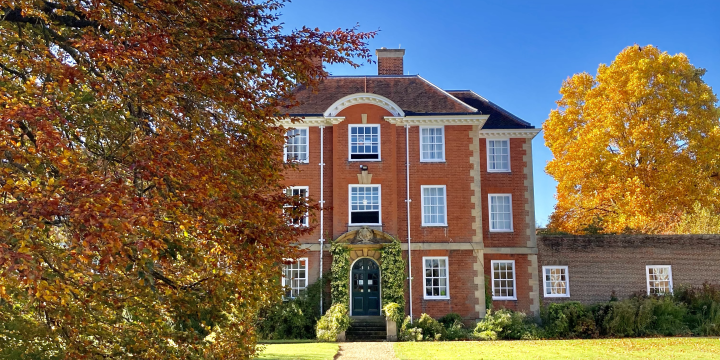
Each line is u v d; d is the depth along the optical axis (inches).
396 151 1080.8
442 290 1047.6
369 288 1057.5
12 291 273.6
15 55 302.4
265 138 354.9
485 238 1141.7
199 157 305.6
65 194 241.6
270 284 350.0
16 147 252.1
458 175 1075.3
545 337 1008.2
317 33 366.9
